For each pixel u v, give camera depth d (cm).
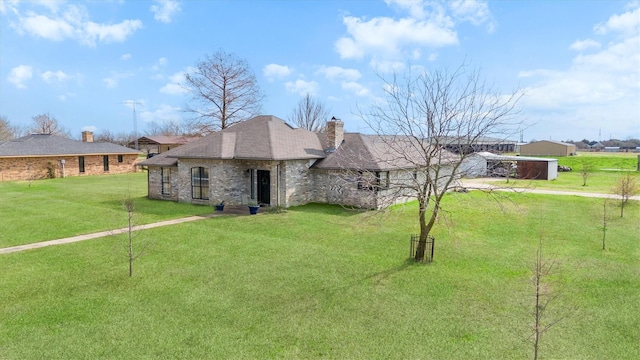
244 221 1848
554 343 764
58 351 733
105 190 3036
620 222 1859
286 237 1559
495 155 4356
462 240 1527
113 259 1275
